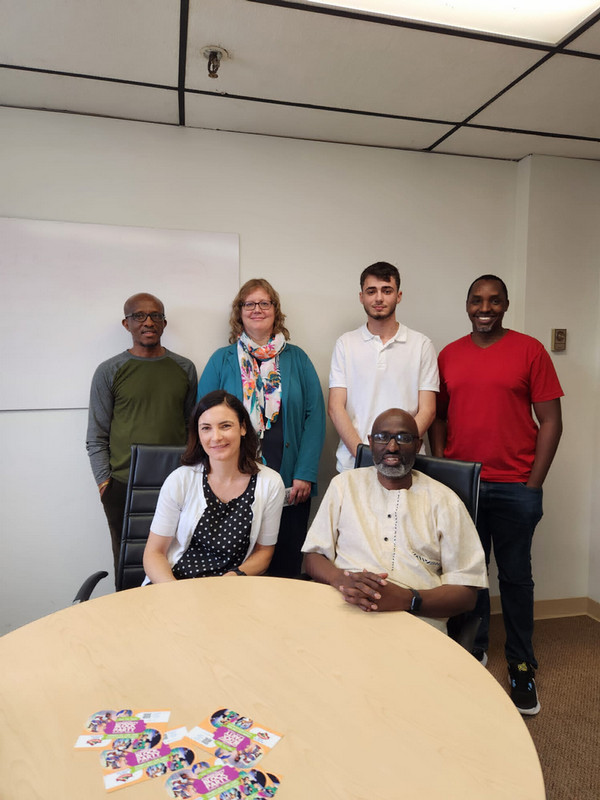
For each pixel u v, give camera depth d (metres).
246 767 0.83
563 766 1.85
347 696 1.00
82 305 2.46
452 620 1.57
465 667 1.10
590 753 1.91
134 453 1.86
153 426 2.37
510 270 2.96
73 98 2.27
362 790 0.79
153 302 2.37
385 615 1.32
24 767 0.82
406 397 2.37
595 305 2.93
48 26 1.74
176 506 1.73
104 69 2.02
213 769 0.82
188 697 0.99
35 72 2.05
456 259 2.88
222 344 2.63
